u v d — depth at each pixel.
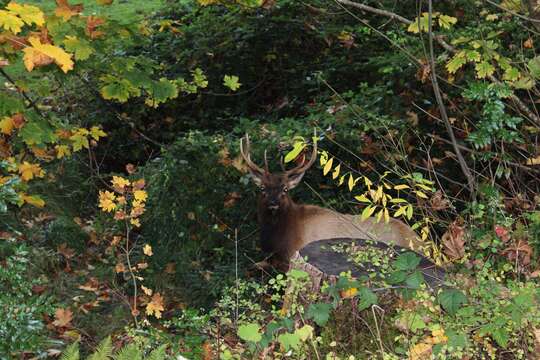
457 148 7.25
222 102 12.55
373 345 5.17
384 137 8.53
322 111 10.19
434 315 5.08
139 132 11.98
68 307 7.64
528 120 8.84
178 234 9.30
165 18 14.09
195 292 8.49
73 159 11.10
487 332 4.81
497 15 9.09
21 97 7.70
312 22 12.17
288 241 8.55
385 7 11.82
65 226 9.55
